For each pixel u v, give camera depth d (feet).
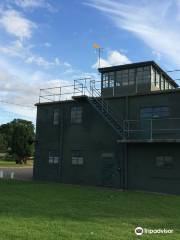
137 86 97.96
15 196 66.18
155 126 89.20
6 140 300.61
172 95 87.71
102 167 96.68
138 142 87.40
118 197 71.00
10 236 33.50
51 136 109.19
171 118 86.94
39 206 54.75
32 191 75.36
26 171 158.61
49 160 108.47
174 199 72.38
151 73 96.63
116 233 37.19
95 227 39.83
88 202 61.72
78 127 103.30
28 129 243.81
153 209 57.11
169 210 56.85
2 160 285.64
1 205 54.34
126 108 94.32
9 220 41.75
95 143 98.99
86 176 99.45
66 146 104.99
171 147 86.22
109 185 94.68
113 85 101.86
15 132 241.96
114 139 95.50
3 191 74.02
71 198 66.28
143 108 91.81
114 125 95.35
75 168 102.01
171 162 85.92
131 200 67.26
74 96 101.40
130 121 93.25
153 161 88.58
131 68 99.66
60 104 108.58
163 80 105.29
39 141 111.86
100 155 97.50
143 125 91.09
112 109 96.84
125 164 92.43
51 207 54.24
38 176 110.01
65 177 103.71
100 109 99.14
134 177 90.99
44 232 35.86
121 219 46.50
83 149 101.19
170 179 85.56
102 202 62.49
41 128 112.16
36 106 114.52
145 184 89.10
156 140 83.87
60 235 34.86
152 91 90.43
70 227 39.14
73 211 51.24
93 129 99.91
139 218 48.03
